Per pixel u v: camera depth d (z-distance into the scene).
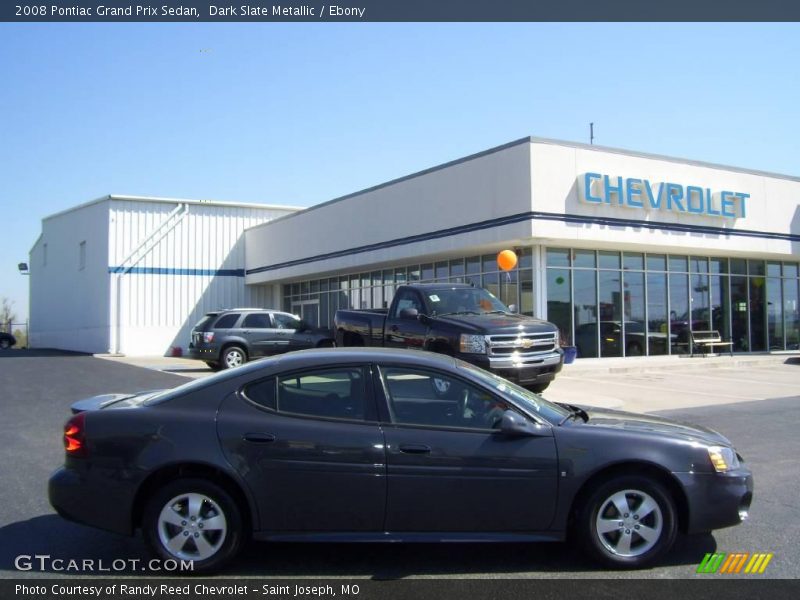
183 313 31.95
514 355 11.54
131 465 4.76
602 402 12.90
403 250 21.89
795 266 25.41
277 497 4.75
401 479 4.75
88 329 32.56
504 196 18.33
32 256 41.59
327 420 4.88
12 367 21.47
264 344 20.03
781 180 22.86
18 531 5.73
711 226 20.92
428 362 5.12
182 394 5.02
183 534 4.77
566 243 18.98
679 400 13.55
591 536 4.83
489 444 4.82
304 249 27.77
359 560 5.07
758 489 6.96
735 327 23.45
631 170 19.33
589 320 19.98
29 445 9.32
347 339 14.49
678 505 4.98
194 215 32.47
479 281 20.94
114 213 30.94
